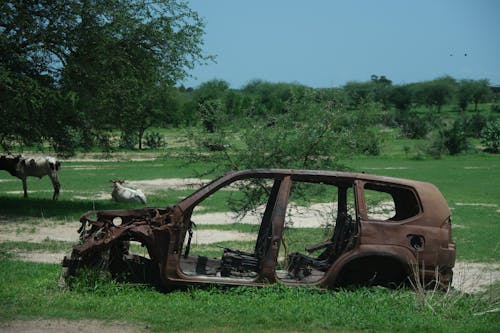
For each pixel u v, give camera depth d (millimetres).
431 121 93500
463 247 15727
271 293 8156
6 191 28984
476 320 7789
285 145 14031
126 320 7371
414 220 8578
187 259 9414
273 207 9367
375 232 8461
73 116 22266
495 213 23219
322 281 8445
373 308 7883
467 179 38406
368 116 14547
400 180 8852
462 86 159625
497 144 70375
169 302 7863
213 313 7504
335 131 14609
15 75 19766
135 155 56562
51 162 24781
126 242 9398
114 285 8469
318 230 17984
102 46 20797
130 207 23219
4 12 19828
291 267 9594
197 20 23078
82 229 8953
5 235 16375
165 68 22656
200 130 14406
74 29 20812
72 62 20750
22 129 21734
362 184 8742
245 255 9398
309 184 13742
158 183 33781
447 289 8586
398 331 7211
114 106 22078
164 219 8438
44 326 7113
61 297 8172
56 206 22750
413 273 8383
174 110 64500
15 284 9227
